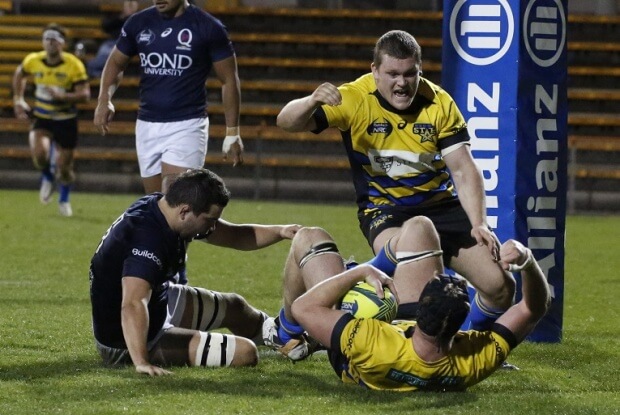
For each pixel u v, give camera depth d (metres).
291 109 17.52
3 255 36.12
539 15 21.53
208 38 25.50
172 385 16.69
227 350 18.42
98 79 67.81
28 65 49.94
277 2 75.00
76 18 73.62
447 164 18.28
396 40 17.45
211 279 31.95
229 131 26.16
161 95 25.78
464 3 21.50
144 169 26.34
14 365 18.42
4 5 75.00
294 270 17.89
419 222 17.19
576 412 15.44
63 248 38.38
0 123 66.38
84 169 64.88
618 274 35.56
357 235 44.66
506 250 15.36
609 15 73.06
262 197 63.12
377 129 18.16
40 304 26.17
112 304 17.91
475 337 16.08
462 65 21.58
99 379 17.12
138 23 25.86
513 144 21.47
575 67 69.44
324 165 63.06
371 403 15.62
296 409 15.26
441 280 15.36
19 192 62.47
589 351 21.41
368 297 16.53
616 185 61.28
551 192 21.89
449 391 16.31
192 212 17.38
